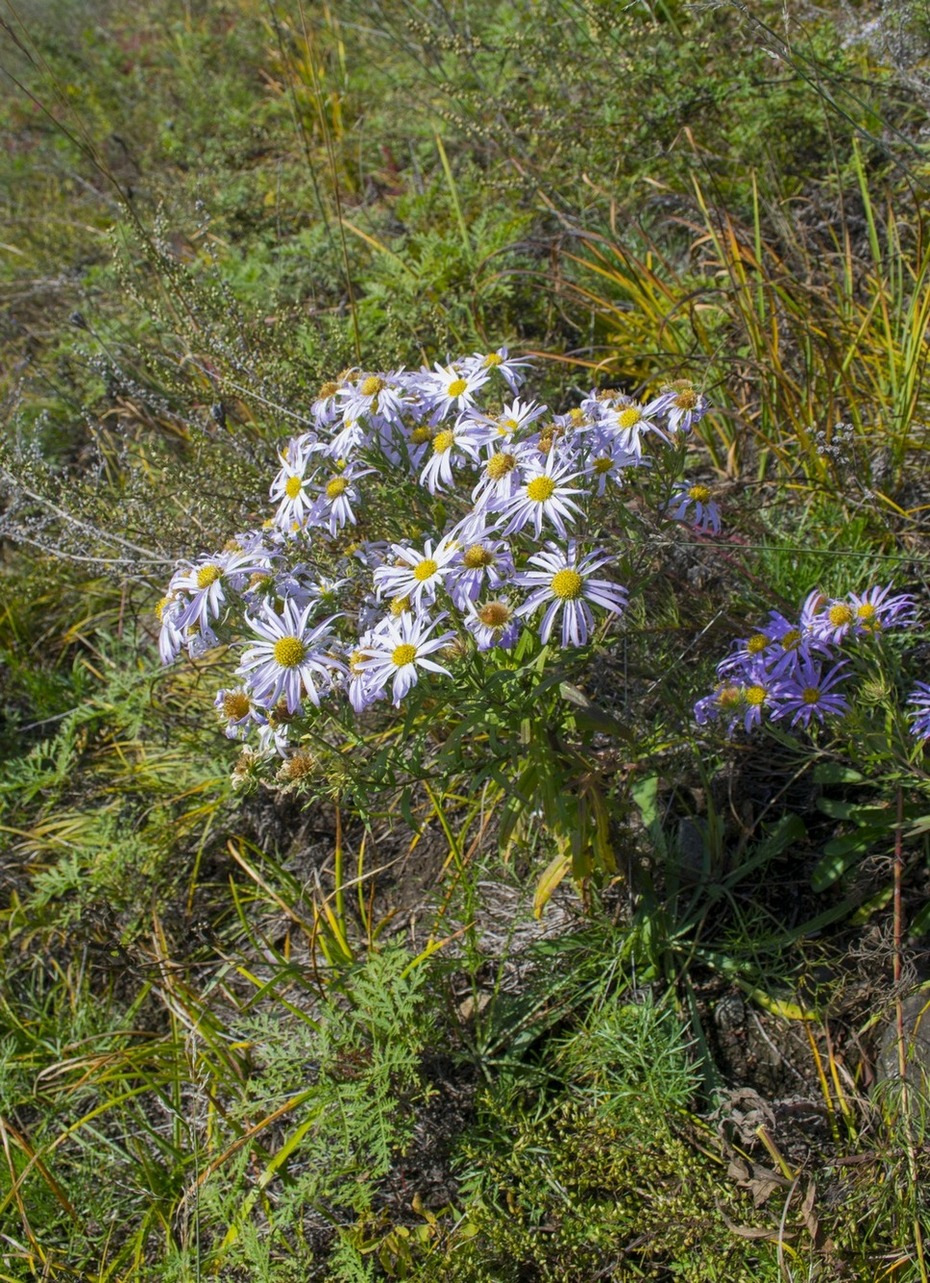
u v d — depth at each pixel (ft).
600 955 1.98
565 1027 1.99
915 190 2.65
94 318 3.59
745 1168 1.68
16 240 4.68
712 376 2.60
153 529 2.53
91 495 2.68
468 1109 1.93
